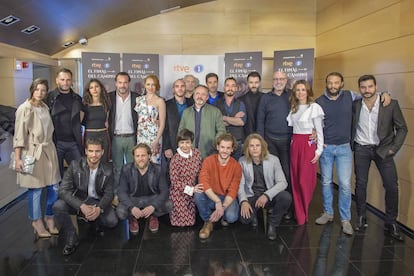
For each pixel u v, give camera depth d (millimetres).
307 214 3711
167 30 6066
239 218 3686
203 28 6090
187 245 3182
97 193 3271
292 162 3688
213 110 3824
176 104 4086
